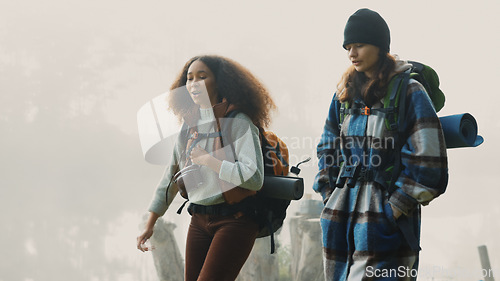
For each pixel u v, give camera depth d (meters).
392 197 2.69
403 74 2.80
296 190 3.02
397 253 2.73
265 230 3.15
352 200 2.83
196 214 3.13
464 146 2.85
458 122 2.78
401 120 2.74
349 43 2.82
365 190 2.78
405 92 2.76
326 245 2.89
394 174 2.72
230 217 3.00
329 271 2.87
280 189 3.01
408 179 2.68
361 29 2.78
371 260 2.69
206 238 3.14
